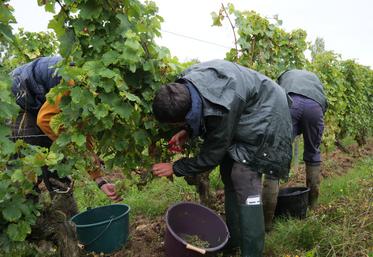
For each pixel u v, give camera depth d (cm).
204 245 323
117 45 281
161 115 271
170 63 318
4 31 221
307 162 448
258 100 298
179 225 338
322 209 425
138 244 364
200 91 271
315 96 426
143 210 475
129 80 302
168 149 344
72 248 272
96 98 284
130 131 308
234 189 334
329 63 738
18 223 226
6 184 222
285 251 346
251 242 306
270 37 511
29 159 224
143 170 341
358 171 657
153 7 312
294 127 422
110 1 284
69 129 279
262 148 298
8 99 208
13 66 508
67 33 288
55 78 317
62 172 270
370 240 343
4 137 217
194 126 271
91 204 477
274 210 397
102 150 320
